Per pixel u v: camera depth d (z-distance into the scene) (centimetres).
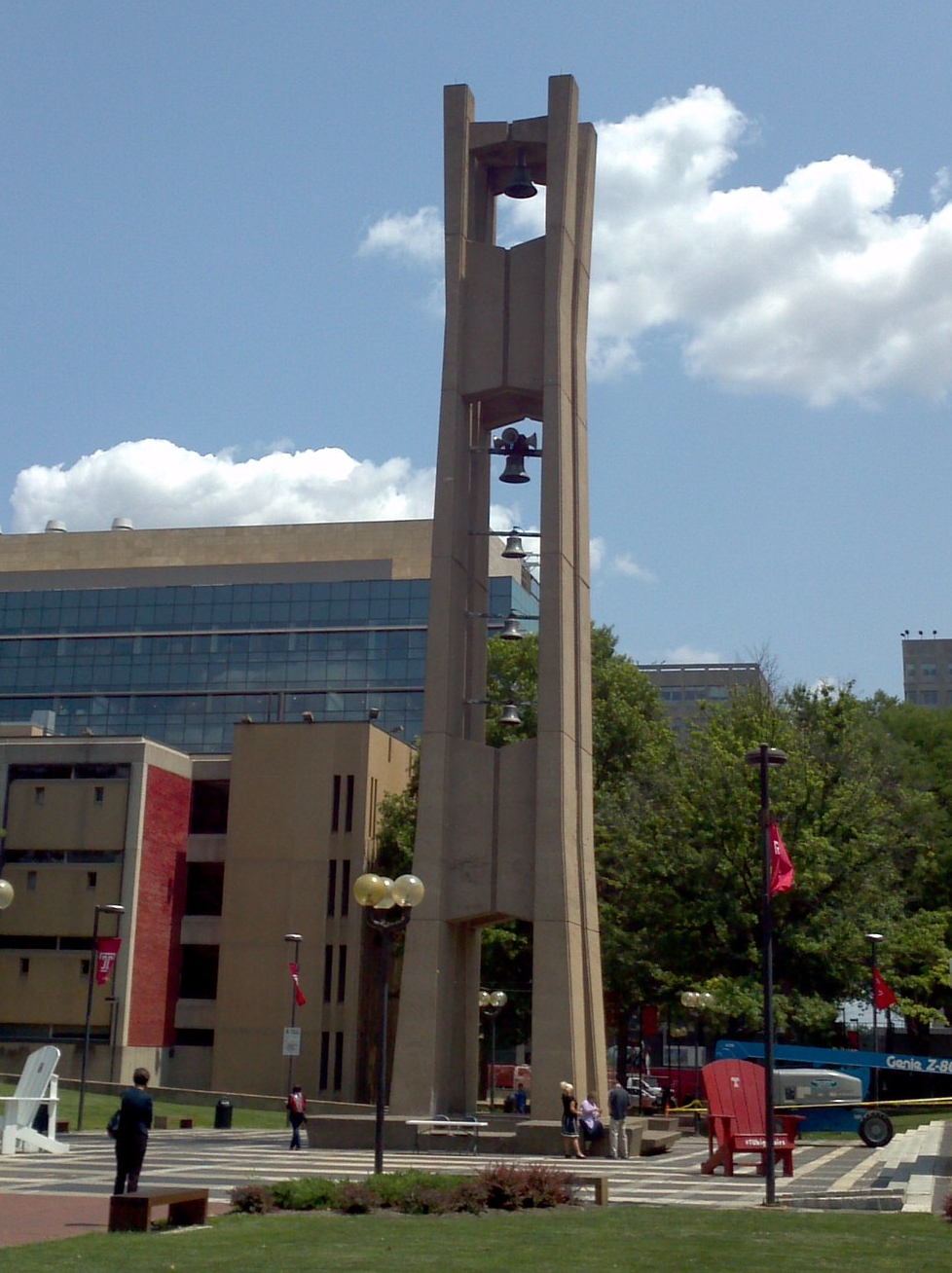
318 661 11794
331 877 7050
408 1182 2256
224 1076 6919
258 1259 1566
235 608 12075
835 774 6119
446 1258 1598
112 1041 6819
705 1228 1947
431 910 3991
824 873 5603
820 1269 1550
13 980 7025
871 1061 4934
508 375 4300
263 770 7231
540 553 4172
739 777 5884
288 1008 6919
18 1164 3192
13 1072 6894
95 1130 4650
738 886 5812
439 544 4219
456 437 4294
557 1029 3816
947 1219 2078
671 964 5894
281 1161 3312
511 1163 3316
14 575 12575
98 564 12575
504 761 4081
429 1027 3909
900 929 6059
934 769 7644
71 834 7131
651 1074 8362
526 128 4428
